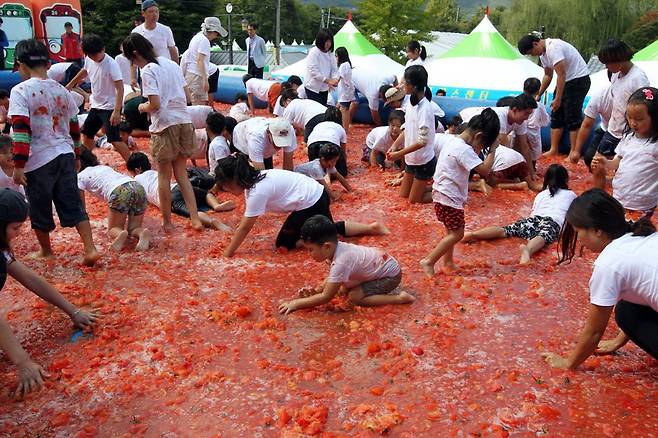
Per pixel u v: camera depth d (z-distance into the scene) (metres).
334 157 7.05
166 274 5.28
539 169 8.73
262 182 5.46
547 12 38.59
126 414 3.43
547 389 3.59
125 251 5.79
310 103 9.18
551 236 5.80
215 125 7.50
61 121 5.25
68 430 3.31
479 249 5.86
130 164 7.32
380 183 8.15
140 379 3.75
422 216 6.81
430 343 4.14
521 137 7.69
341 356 3.99
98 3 43.84
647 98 5.66
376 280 4.63
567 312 4.61
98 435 3.26
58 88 5.19
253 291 4.94
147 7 8.85
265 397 3.55
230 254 5.65
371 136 8.82
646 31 36.75
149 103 5.79
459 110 11.42
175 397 3.57
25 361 3.71
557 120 9.32
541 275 5.27
